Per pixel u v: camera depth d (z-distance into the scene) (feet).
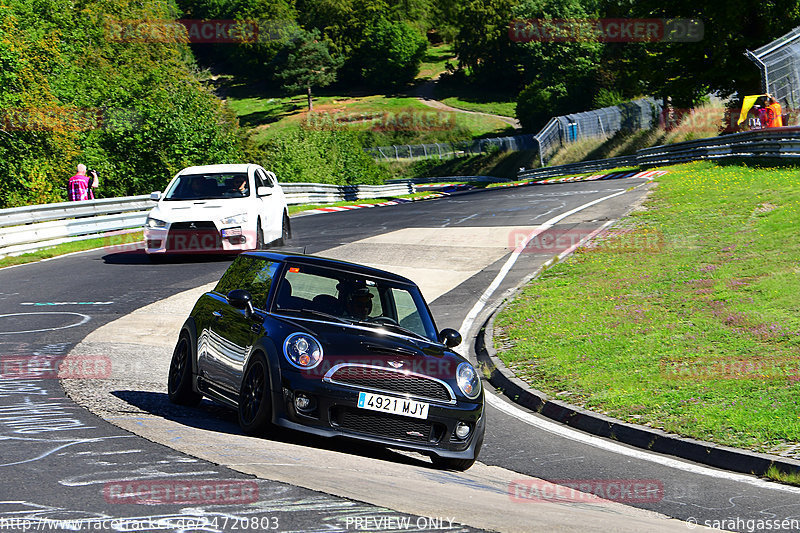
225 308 62.85
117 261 155.94
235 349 57.98
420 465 55.36
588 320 109.40
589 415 74.49
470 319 118.62
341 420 52.54
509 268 150.71
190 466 40.22
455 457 54.95
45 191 252.83
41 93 266.16
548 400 80.43
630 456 64.54
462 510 36.35
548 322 110.63
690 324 101.45
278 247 164.25
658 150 373.81
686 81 438.40
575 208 215.72
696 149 331.77
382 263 156.35
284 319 56.95
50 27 361.71
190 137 291.38
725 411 71.15
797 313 99.81
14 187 250.57
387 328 59.26
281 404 51.90
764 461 59.21
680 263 135.85
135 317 107.34
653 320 105.50
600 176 363.97
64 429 49.21
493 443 67.67
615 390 80.89
